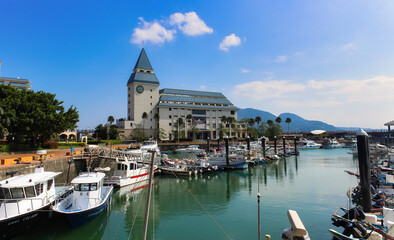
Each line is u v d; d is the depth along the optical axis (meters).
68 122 52.41
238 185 38.16
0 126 38.50
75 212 18.67
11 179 19.08
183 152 96.12
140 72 126.50
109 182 33.38
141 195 32.06
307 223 21.44
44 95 49.53
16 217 16.81
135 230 20.86
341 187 35.12
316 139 152.00
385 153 54.47
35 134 47.72
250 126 150.88
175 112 127.38
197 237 19.38
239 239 18.95
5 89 45.69
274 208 25.97
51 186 21.33
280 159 72.31
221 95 151.50
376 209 20.62
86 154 44.72
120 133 116.31
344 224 19.69
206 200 29.72
